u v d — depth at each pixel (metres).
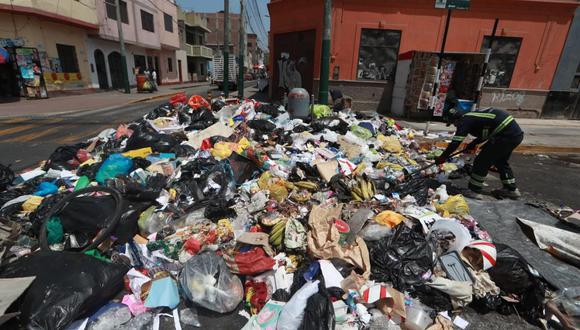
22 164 5.28
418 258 2.63
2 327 1.81
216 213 3.34
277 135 6.30
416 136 7.57
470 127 4.14
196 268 2.36
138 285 2.43
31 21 14.02
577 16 10.12
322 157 5.38
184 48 34.09
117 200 2.92
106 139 6.03
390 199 3.95
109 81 20.25
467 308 2.46
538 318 2.34
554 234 3.31
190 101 8.45
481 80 8.50
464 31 10.30
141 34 22.98
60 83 15.80
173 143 5.38
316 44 10.81
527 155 7.01
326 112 7.97
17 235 2.82
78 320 2.03
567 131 8.88
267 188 3.98
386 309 2.27
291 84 12.31
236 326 2.22
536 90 10.84
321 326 1.95
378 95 10.90
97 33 17.88
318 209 3.16
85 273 2.09
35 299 1.90
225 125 6.48
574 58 10.51
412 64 9.58
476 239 3.21
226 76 15.57
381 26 10.20
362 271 2.60
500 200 4.39
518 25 10.24
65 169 4.63
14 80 13.35
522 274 2.47
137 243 2.86
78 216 2.74
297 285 2.43
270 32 13.00
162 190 3.70
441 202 3.96
